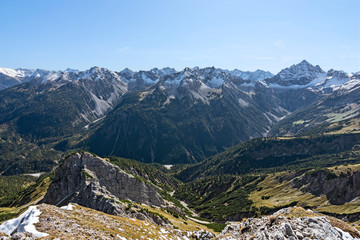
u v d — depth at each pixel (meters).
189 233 95.06
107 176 146.88
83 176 137.12
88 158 149.75
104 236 55.94
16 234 44.25
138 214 103.19
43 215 57.00
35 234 46.72
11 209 182.12
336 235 49.84
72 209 73.75
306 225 52.59
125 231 65.69
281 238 48.41
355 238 51.09
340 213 181.25
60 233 49.22
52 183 147.50
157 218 109.12
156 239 71.75
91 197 116.25
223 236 69.25
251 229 61.50
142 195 151.12
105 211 102.69
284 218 56.62
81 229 54.81
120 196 144.25
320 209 196.88
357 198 195.38
